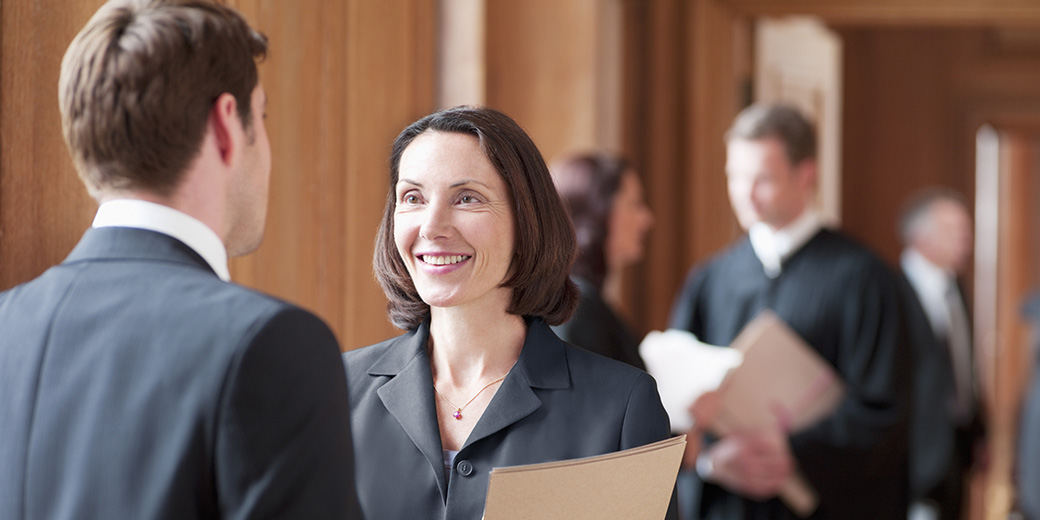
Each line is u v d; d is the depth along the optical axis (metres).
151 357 1.04
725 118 5.02
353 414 1.45
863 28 8.14
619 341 2.35
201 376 1.02
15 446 1.05
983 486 6.82
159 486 1.00
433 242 1.35
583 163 2.75
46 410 1.05
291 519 1.01
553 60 3.76
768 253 3.31
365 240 2.73
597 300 2.38
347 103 2.62
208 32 1.17
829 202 5.75
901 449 3.05
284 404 1.03
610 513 1.23
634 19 4.96
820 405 2.99
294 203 2.38
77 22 1.70
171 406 1.02
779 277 3.27
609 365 1.44
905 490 3.09
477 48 3.22
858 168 8.20
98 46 1.13
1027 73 7.99
